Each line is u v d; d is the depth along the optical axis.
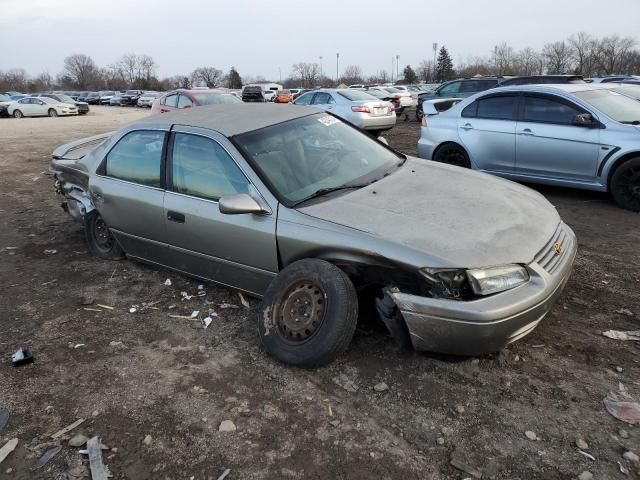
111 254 5.41
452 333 2.93
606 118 6.33
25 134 20.78
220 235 3.92
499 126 7.30
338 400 3.02
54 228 6.82
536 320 3.05
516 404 2.87
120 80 109.19
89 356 3.67
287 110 4.65
